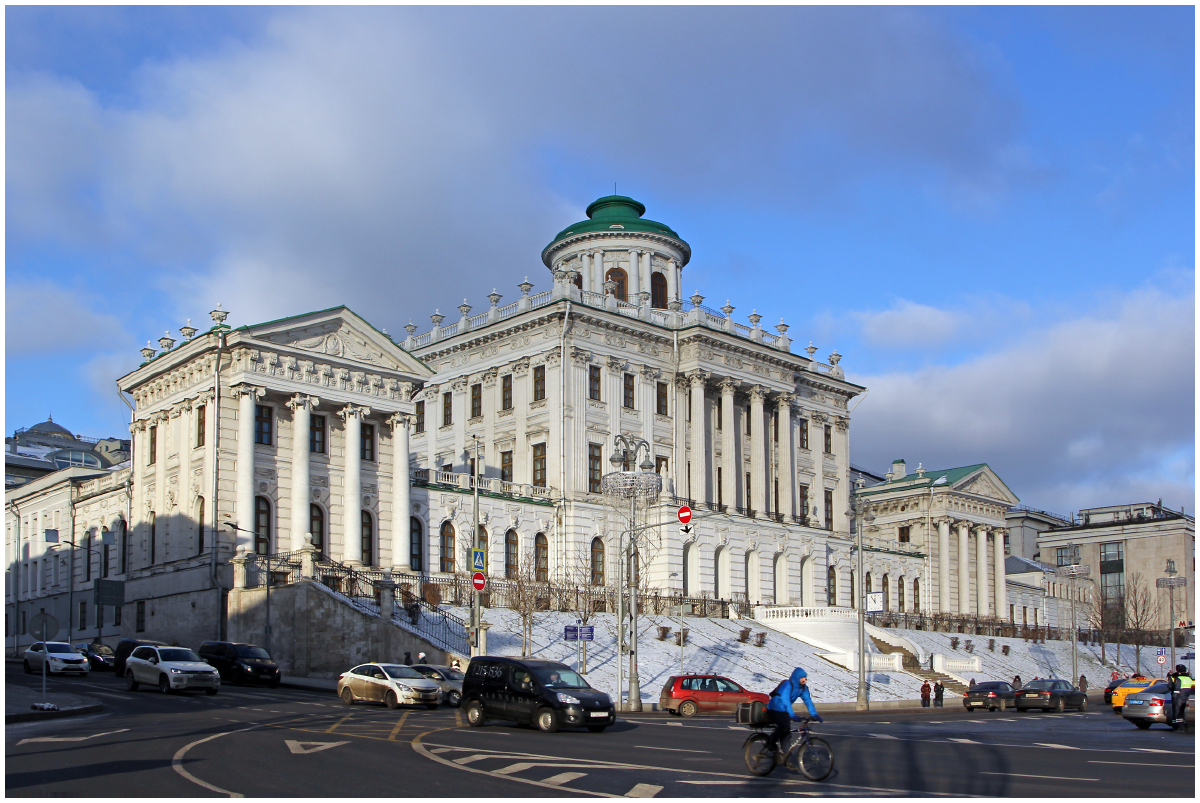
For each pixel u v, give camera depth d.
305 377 70.88
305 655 59.97
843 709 60.75
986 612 123.00
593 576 82.50
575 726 33.69
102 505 83.38
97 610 77.88
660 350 92.06
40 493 92.81
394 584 63.62
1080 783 21.59
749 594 91.56
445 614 62.69
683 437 91.81
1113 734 37.56
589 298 88.94
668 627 71.88
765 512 94.56
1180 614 144.50
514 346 89.12
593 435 86.25
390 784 20.48
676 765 24.48
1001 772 23.55
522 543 82.06
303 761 23.73
